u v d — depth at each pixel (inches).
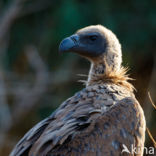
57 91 866.8
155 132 751.1
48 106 859.4
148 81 880.9
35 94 839.1
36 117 863.7
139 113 307.1
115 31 835.4
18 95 857.5
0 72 829.8
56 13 866.1
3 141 800.3
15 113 853.2
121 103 307.4
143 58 875.4
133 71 880.9
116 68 363.3
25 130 863.1
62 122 302.7
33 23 912.3
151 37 848.9
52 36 859.4
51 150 291.6
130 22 852.0
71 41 364.5
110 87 334.0
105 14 836.0
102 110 309.0
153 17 842.2
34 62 850.1
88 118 303.0
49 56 893.8
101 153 290.5
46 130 302.7
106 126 295.7
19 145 309.0
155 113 778.2
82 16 824.3
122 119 299.6
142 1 851.4
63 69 880.9
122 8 858.8
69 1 818.2
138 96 882.8
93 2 839.1
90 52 363.9
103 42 364.5
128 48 848.9
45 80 837.2
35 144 294.5
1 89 820.6
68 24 812.0
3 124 824.3
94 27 370.0
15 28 906.1
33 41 904.9
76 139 293.3
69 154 289.7
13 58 903.7
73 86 868.0
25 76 875.4
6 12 858.1
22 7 892.6
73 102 321.7
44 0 893.2
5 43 870.4
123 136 296.7
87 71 875.4
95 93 325.1
